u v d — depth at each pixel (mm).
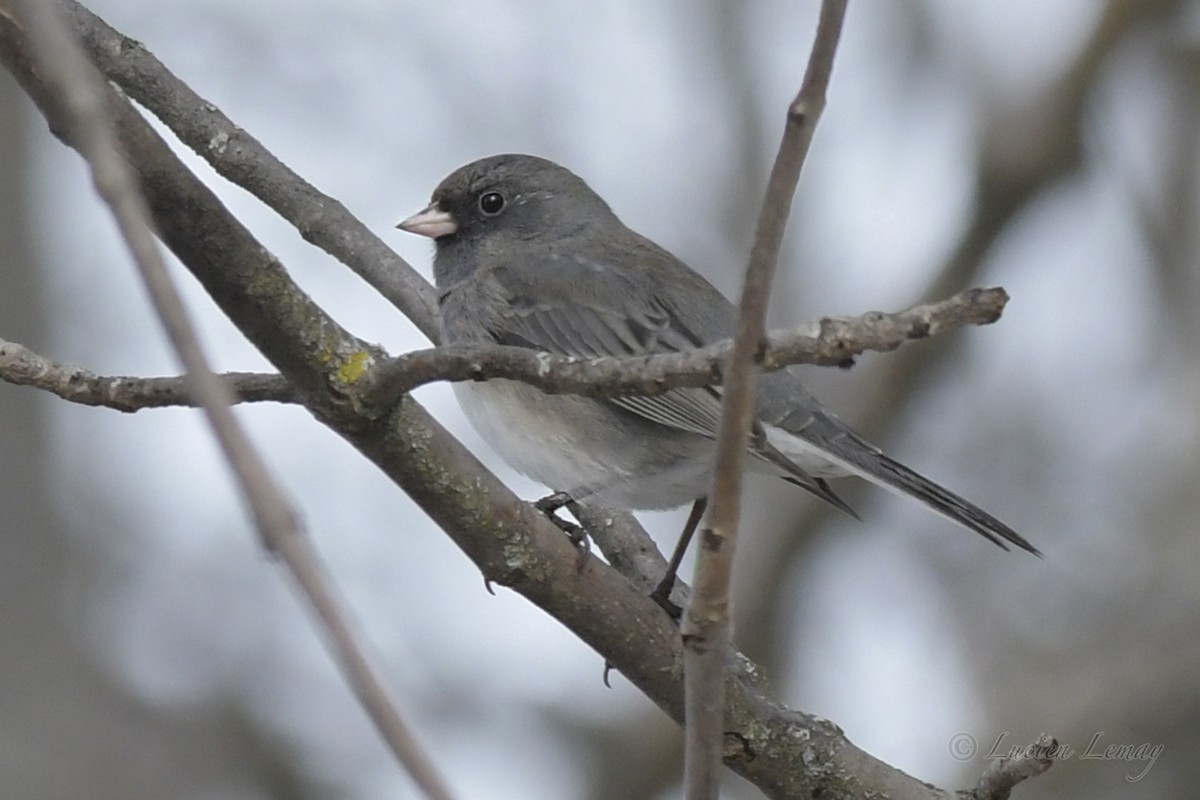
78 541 12914
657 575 7973
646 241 9891
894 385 12203
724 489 4633
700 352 5078
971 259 12289
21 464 12641
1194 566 11383
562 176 9938
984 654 11492
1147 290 12570
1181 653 10781
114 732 12039
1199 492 11797
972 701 11172
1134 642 11031
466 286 9633
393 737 2984
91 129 3148
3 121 13336
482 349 5379
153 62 8039
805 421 8242
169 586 12852
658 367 5098
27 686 12078
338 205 8688
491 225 9805
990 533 7949
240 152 8328
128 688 12398
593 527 8320
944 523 12242
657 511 8734
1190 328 12312
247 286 5387
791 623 11820
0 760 11633
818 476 8328
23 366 5898
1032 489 12336
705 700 4879
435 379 5477
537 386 5285
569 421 8383
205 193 5215
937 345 12094
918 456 12531
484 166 9844
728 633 4840
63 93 3266
